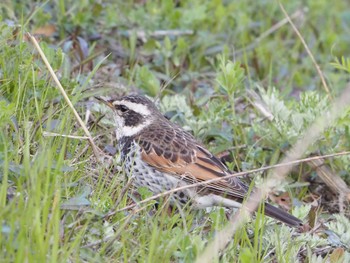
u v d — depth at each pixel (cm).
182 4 1764
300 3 1972
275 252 1054
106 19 1568
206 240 990
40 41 1315
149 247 933
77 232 932
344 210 1273
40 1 1543
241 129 1345
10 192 947
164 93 1455
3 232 850
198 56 1611
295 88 1684
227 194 1117
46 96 1146
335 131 1319
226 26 1750
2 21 1299
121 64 1512
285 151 1318
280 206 1241
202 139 1320
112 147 1217
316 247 1110
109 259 920
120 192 1038
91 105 1265
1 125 998
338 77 1683
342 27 2005
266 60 1714
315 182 1333
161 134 1165
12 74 1158
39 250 841
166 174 1142
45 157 967
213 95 1420
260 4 1898
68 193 988
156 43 1527
